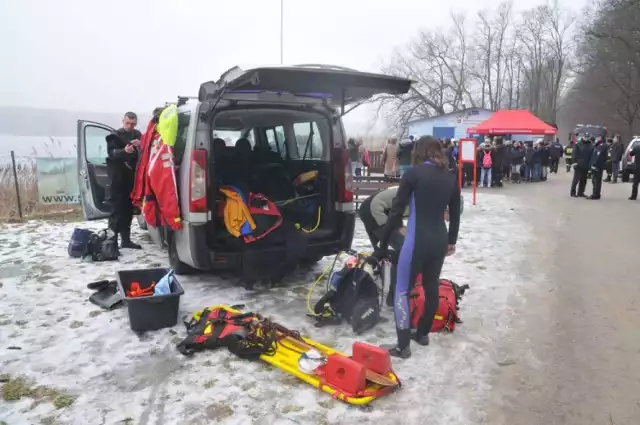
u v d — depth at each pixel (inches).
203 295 199.6
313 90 197.6
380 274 185.6
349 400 122.7
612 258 265.9
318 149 218.2
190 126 188.7
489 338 162.9
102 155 295.6
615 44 1739.7
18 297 196.7
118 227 260.8
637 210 448.8
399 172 503.5
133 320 162.6
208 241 189.9
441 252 145.8
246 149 213.6
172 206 192.1
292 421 116.0
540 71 2559.1
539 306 192.7
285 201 211.6
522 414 121.2
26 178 441.4
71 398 125.3
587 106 2448.3
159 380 134.2
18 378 135.0
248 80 163.9
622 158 797.2
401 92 194.1
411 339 159.6
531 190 639.8
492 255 269.7
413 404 124.0
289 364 140.8
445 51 2177.7
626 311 187.5
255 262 194.5
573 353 153.1
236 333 149.6
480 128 815.1
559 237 321.1
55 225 348.5
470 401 126.1
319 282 217.8
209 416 118.0
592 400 127.4
